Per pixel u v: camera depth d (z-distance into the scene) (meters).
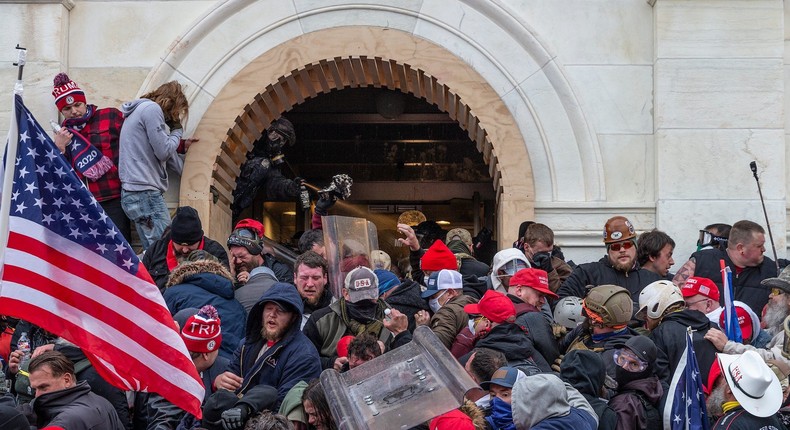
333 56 11.60
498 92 11.55
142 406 8.66
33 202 7.58
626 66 11.55
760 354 8.30
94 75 11.62
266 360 8.27
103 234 7.61
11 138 7.61
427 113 14.55
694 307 9.16
